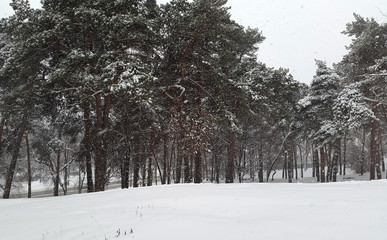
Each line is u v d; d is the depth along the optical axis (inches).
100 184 683.4
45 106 794.2
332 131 1143.6
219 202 291.6
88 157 735.1
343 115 970.1
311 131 1392.7
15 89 698.2
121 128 863.7
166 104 825.5
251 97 797.9
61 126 896.9
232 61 807.1
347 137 1453.0
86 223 252.5
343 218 197.2
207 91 746.8
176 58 733.9
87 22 595.8
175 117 696.4
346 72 1152.2
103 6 625.3
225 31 682.8
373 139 1032.2
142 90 528.1
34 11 649.6
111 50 595.8
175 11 644.1
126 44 623.2
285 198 288.4
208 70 709.9
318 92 1290.6
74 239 214.1
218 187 413.7
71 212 312.5
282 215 223.3
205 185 455.2
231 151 968.3
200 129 674.2
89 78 561.0
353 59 1028.5
